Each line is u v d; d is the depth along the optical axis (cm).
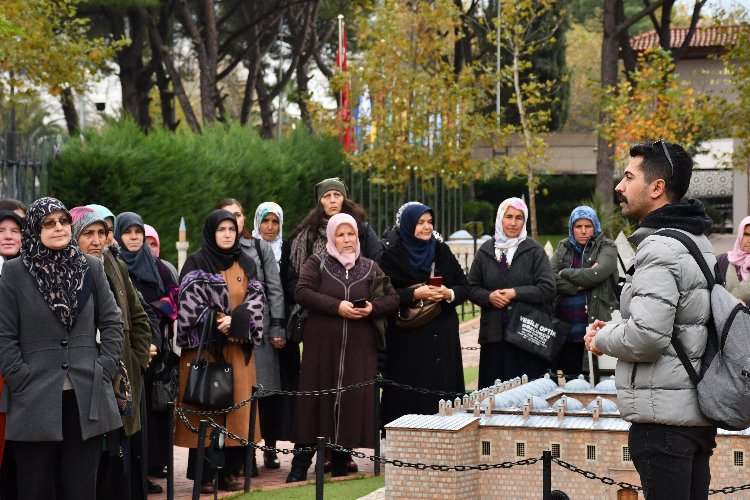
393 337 1180
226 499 1021
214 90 4294
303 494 1036
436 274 1186
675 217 659
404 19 3588
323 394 1113
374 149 3453
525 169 3772
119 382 817
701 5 4509
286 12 5012
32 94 2644
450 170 3575
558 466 873
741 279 1182
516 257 1206
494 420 895
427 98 3512
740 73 3550
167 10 4225
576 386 1068
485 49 5497
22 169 2036
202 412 1036
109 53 2759
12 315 786
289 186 3059
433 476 862
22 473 793
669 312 632
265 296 1166
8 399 791
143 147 2409
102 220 910
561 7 5972
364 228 1203
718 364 638
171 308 1092
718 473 852
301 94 4759
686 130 3591
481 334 1209
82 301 800
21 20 2500
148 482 1073
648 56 3584
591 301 1270
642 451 657
